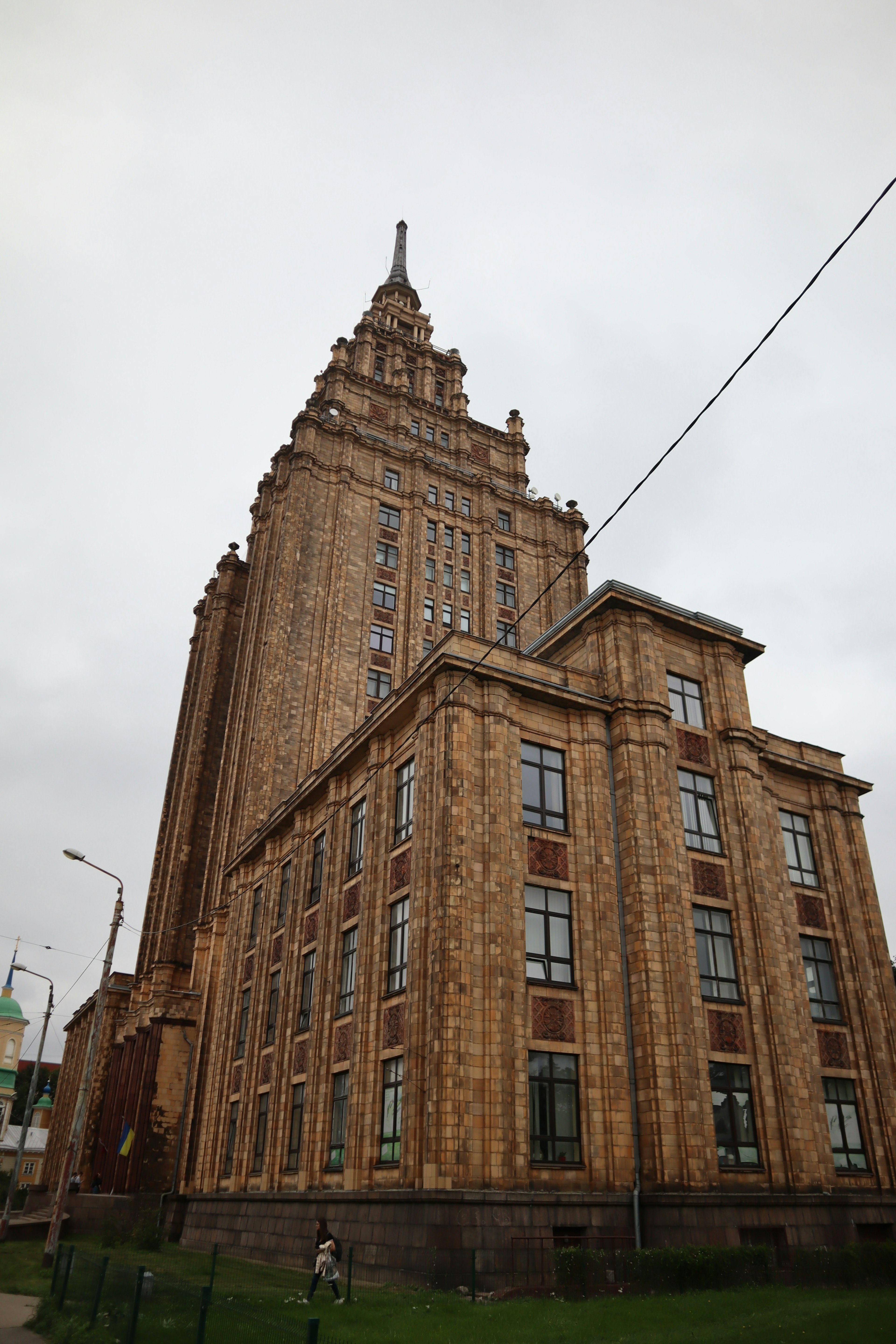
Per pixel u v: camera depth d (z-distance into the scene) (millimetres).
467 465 72688
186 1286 19172
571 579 72688
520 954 27828
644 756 32844
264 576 65250
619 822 32000
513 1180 24906
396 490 66938
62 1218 31453
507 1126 25359
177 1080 49375
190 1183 44719
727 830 33938
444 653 31062
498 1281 22859
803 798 39062
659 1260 22875
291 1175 33938
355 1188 28438
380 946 31297
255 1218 35250
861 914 37750
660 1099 27406
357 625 59625
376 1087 29281
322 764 50969
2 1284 26188
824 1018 34781
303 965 38281
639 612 35562
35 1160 106062
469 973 26516
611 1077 27703
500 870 28250
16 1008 118438
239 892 48750
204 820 68938
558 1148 26359
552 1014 27828
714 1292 22109
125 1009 65500
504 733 30547
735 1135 28844
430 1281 22797
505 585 69312
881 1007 36156
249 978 44688
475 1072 25609
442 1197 23641
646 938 29625
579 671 34219
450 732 29625
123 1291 17094
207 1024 49250
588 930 29641
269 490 71938
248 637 66125
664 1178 26484
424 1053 26797
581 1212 25375
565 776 32094
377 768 34594
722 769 35062
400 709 33094
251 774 52625
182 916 64938
